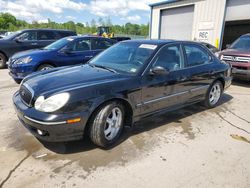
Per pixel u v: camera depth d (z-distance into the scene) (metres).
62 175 2.55
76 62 7.03
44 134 2.72
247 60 7.02
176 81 3.87
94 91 2.85
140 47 3.89
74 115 2.70
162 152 3.10
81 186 2.39
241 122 4.28
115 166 2.75
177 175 2.63
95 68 3.70
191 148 3.24
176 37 16.58
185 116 4.45
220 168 2.79
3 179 2.44
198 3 14.32
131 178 2.55
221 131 3.84
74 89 2.76
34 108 2.77
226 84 5.18
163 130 3.78
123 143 3.29
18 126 3.69
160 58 3.69
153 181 2.52
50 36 10.22
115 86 3.04
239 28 20.02
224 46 19.83
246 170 2.78
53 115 2.62
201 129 3.88
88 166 2.73
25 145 3.12
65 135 2.73
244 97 6.07
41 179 2.47
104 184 2.44
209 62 4.72
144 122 4.06
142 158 2.94
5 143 3.16
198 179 2.58
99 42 7.57
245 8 12.03
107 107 2.98
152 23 18.19
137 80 3.29
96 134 2.95
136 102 3.31
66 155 2.93
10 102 4.86
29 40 9.79
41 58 6.41
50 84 2.97
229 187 2.47
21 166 2.67
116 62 3.82
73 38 7.15
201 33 14.45
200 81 4.42
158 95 3.62
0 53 9.49
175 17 16.36
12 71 6.45
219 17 13.27
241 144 3.41
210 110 4.88
